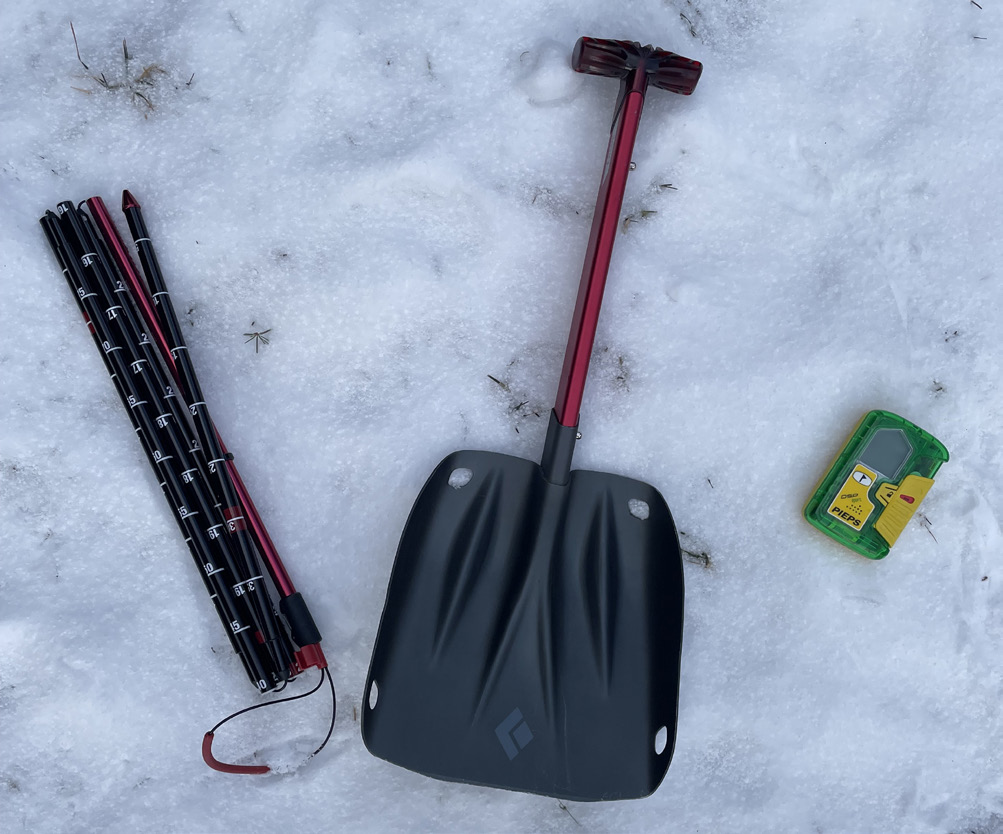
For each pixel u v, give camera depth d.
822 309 1.01
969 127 1.01
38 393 0.97
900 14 1.02
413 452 0.99
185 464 0.95
